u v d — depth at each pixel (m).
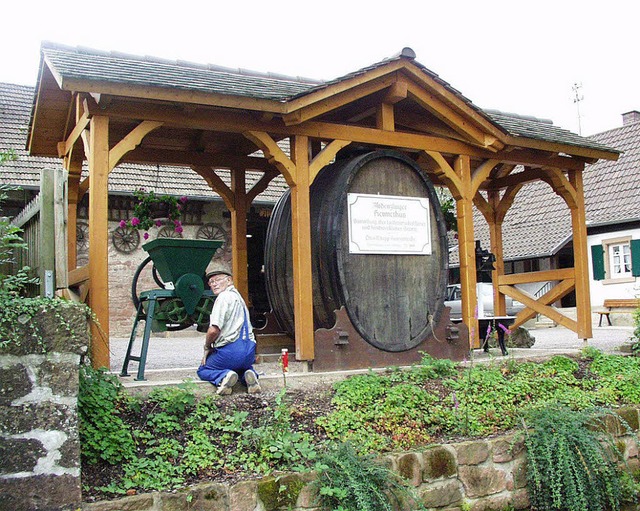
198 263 6.88
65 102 8.05
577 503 6.01
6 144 16.47
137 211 10.19
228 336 6.21
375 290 7.83
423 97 8.27
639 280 20.91
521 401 7.07
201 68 8.20
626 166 22.84
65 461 4.44
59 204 5.54
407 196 8.23
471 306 8.71
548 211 24.05
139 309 6.88
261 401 6.09
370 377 6.91
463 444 5.93
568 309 21.69
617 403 7.51
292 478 5.02
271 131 7.44
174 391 5.68
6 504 4.27
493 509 5.98
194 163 9.54
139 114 6.75
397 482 5.39
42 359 4.46
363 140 8.02
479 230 26.00
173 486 4.80
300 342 7.30
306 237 7.48
